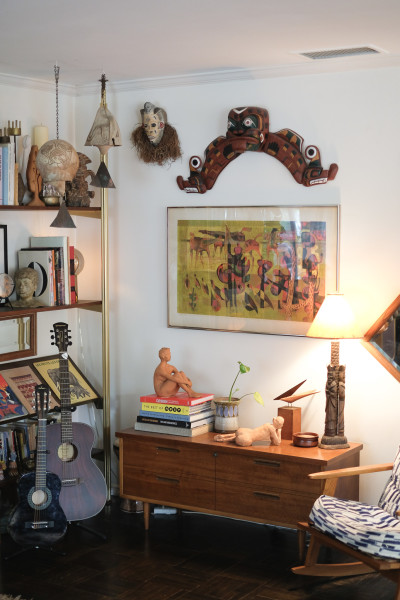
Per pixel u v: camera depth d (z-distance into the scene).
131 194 5.05
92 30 3.53
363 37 3.68
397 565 3.40
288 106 4.47
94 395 5.05
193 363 4.93
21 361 4.79
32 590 3.76
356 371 4.39
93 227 5.22
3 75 4.56
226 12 3.21
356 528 3.49
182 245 4.88
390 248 4.26
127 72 4.61
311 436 4.28
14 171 4.36
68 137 5.15
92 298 5.27
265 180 4.59
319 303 4.46
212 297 4.81
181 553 4.21
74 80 4.87
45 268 4.60
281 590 3.77
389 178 4.23
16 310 4.39
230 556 4.17
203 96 4.73
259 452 4.16
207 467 4.35
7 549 4.32
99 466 5.31
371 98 4.24
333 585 3.83
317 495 4.01
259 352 4.69
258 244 4.63
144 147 4.84
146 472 4.55
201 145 4.77
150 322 5.06
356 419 4.41
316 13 3.22
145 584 3.83
